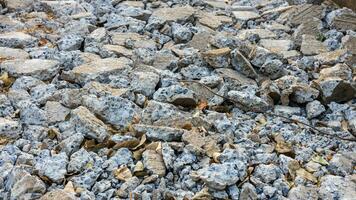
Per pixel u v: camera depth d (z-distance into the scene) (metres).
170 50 2.47
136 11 2.72
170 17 2.68
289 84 2.27
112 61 2.38
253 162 2.00
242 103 2.21
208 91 2.27
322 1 2.80
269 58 2.35
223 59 2.36
